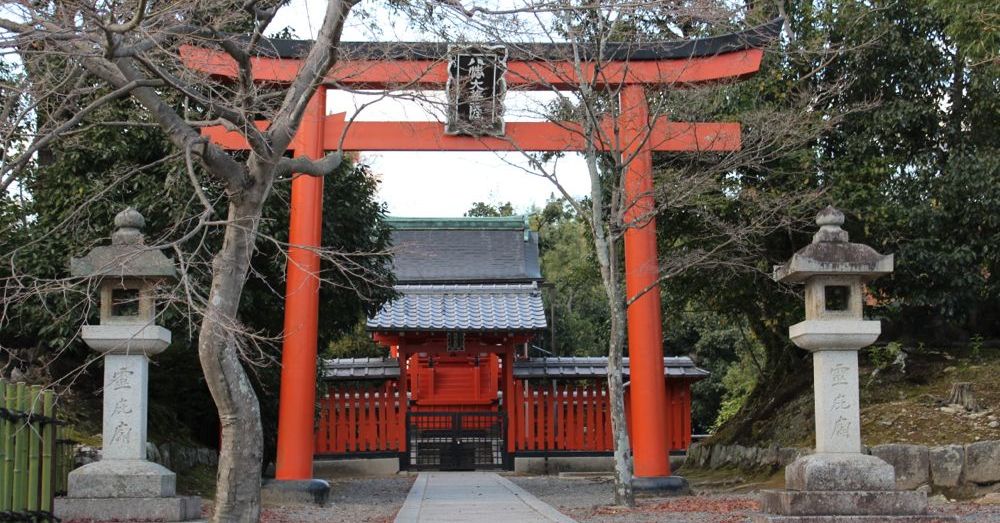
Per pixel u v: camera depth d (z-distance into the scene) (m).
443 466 20.88
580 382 23.34
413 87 10.34
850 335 8.57
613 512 10.93
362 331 25.91
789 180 14.71
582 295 33.25
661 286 17.22
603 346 31.55
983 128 15.41
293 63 13.09
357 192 15.52
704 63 13.72
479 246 29.02
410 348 21.09
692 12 10.67
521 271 28.00
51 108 9.37
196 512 9.47
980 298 15.17
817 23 15.54
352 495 15.14
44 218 12.66
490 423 21.41
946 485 11.52
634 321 13.72
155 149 12.98
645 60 13.66
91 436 11.98
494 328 20.34
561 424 20.61
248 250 8.06
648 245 13.65
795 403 16.00
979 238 14.77
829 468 8.31
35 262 12.16
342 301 15.81
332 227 14.96
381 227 16.62
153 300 9.31
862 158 15.25
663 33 13.62
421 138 13.86
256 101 8.52
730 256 14.42
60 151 12.34
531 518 10.52
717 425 24.97
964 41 12.91
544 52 12.80
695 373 20.83
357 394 20.69
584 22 12.06
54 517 8.21
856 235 15.24
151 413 14.27
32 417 7.87
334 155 8.88
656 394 13.59
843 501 8.17
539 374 21.62
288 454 13.09
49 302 11.95
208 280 12.71
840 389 8.63
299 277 13.28
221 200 12.77
